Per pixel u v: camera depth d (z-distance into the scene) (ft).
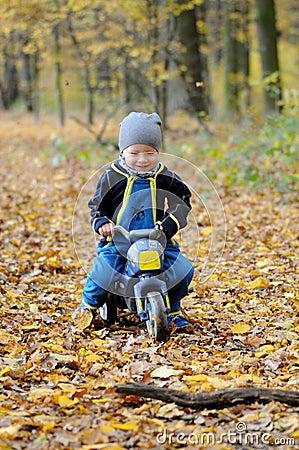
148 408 15.74
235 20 105.09
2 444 13.74
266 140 49.65
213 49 123.85
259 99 132.05
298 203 43.83
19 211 44.52
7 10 75.05
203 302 25.54
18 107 134.10
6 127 97.66
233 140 53.26
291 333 21.35
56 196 49.32
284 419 15.08
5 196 49.52
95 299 22.43
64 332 22.11
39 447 13.97
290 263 30.66
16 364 18.80
